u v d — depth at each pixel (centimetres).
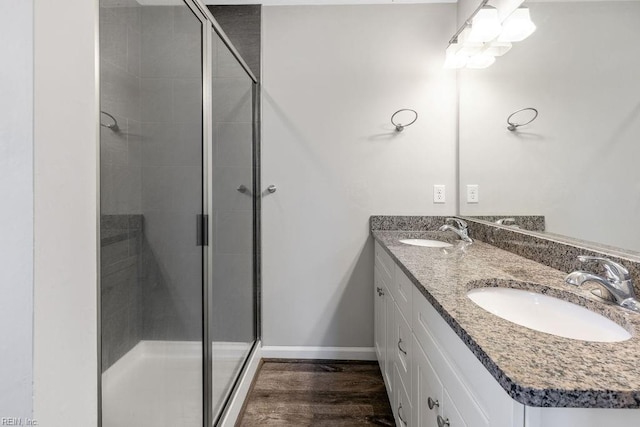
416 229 213
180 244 128
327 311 221
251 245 214
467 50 176
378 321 196
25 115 51
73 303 60
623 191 94
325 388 188
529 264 125
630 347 59
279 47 217
